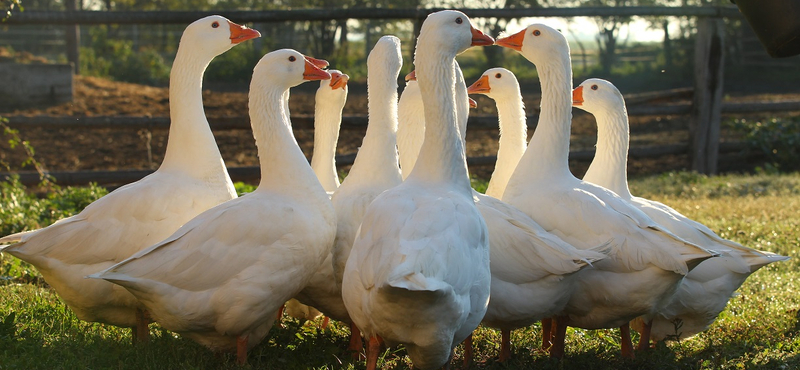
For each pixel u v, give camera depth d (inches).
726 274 210.1
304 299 213.3
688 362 196.7
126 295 195.3
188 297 178.7
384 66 214.8
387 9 486.0
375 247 156.3
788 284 263.3
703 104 548.1
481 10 503.8
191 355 189.2
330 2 1238.9
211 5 1374.3
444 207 161.0
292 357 199.0
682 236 211.2
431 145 178.1
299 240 183.8
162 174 211.8
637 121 764.6
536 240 185.0
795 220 358.6
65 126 439.2
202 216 184.5
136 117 447.5
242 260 179.2
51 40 1226.0
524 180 215.6
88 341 193.8
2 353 179.9
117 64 997.8
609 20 1344.7
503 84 252.2
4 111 613.6
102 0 1546.5
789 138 580.1
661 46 1375.5
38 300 226.7
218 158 217.6
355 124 476.7
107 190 427.5
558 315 203.0
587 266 181.2
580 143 628.7
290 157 195.2
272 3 1267.2
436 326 150.9
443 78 178.4
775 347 204.4
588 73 1234.0
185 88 218.1
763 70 1188.5
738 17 539.8
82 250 191.9
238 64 1007.0
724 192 461.7
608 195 204.5
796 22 230.1
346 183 216.2
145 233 196.4
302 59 201.5
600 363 194.5
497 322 193.8
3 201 348.5
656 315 217.0
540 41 219.0
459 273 151.8
